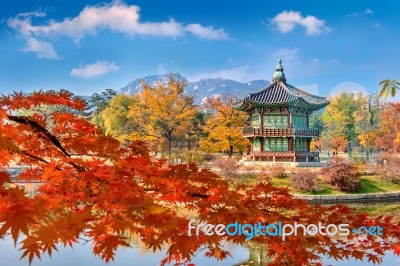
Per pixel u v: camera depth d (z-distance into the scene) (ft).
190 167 15.28
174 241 13.03
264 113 166.40
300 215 17.48
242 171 129.08
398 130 196.24
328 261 38.27
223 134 166.61
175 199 14.73
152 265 41.65
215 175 15.53
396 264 36.86
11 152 11.23
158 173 14.74
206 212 14.30
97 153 14.20
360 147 237.86
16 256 46.37
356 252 17.54
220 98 176.04
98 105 278.67
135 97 206.39
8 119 11.58
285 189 17.30
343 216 17.72
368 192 117.29
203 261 42.37
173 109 174.60
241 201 15.37
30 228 11.38
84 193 13.69
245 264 40.45
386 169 125.29
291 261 18.49
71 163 14.05
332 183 119.34
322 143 224.94
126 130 183.11
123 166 13.83
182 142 231.09
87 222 10.92
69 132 14.26
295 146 166.09
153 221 12.85
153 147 170.40
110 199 12.23
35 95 13.57
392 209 94.94
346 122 223.71
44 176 14.30
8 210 8.18
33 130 12.92
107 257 11.21
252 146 172.24
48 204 9.32
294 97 158.20
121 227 11.62
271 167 131.95
